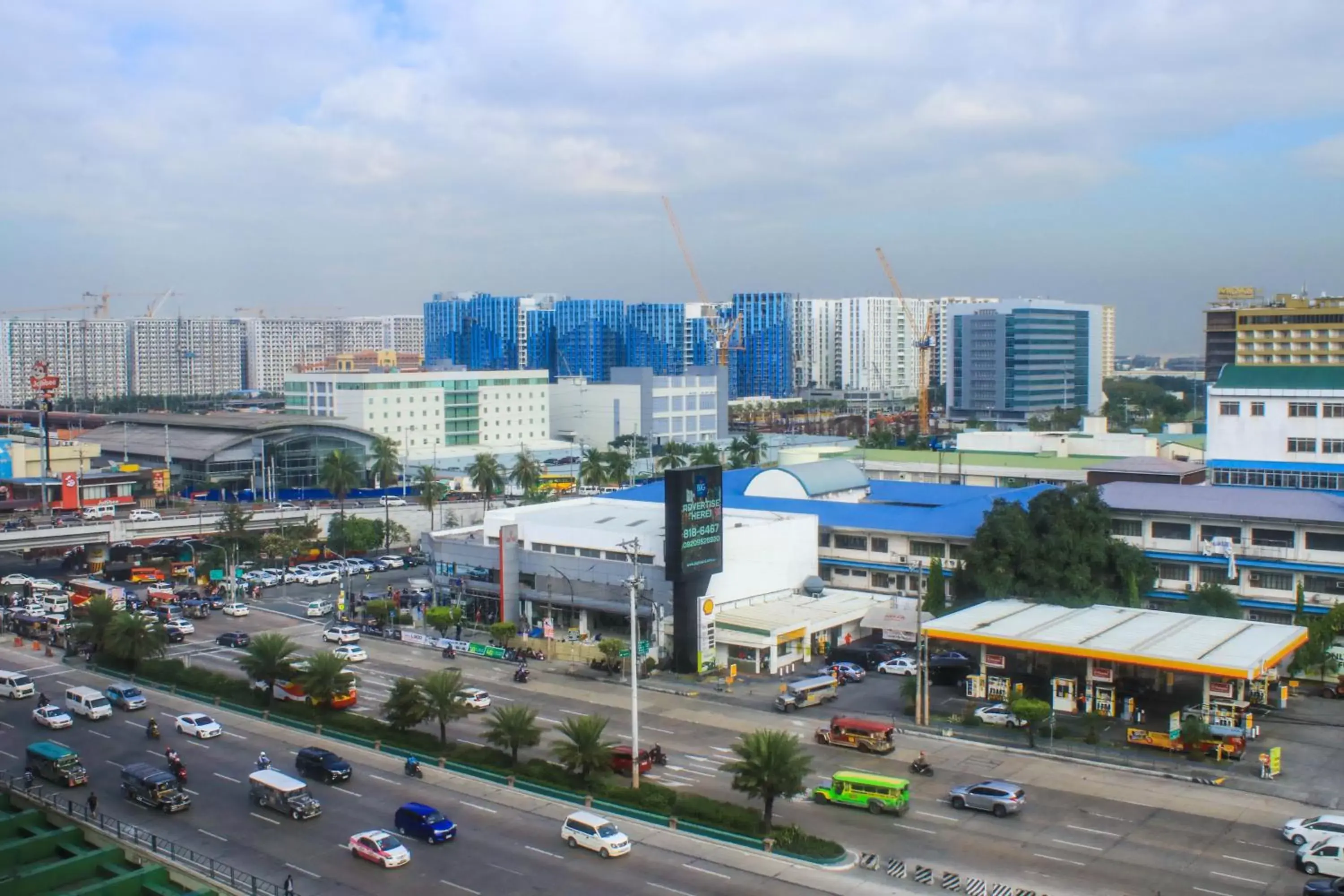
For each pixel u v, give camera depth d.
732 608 126.62
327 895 65.62
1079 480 187.00
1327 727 95.94
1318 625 108.25
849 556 143.25
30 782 84.56
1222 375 156.75
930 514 142.38
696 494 115.75
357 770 89.06
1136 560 122.31
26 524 183.75
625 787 81.81
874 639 128.62
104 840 75.12
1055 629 104.62
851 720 92.38
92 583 157.00
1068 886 65.56
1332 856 66.38
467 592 142.38
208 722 99.50
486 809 80.12
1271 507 127.44
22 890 67.31
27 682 111.62
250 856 71.81
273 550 183.50
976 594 124.81
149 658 121.44
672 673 117.12
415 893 65.94
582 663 121.44
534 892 66.00
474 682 114.25
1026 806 78.81
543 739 95.00
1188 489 138.00
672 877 67.88
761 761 73.50
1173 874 67.12
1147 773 85.38
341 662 103.69
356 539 192.88
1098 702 98.94
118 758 92.62
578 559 129.88
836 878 67.38
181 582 173.38
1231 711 91.75
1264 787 81.81
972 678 104.88
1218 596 118.19
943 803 79.69
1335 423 145.88
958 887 65.31
